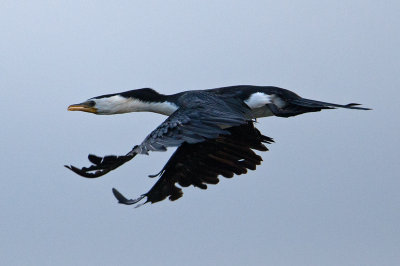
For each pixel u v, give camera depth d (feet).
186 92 41.96
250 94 40.88
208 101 38.32
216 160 40.86
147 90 42.73
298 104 40.78
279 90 41.39
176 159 40.14
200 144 40.50
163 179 39.52
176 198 39.63
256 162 41.37
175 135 32.12
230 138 41.22
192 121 33.09
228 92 40.98
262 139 41.50
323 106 40.34
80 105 43.11
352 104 40.78
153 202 38.78
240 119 34.22
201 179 40.29
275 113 40.65
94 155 30.89
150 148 31.17
